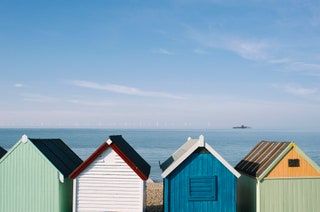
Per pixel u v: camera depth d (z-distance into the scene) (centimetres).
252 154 1798
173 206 1486
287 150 1547
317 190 1554
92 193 1494
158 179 4681
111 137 1582
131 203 1486
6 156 1512
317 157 7244
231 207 1504
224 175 1512
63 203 1551
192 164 1505
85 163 1488
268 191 1531
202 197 1495
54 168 1501
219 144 12494
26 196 1502
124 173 1492
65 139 15762
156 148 10331
